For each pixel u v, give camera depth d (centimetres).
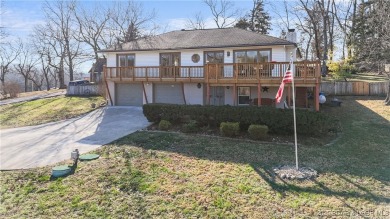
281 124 1351
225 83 1850
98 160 1086
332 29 3750
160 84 2311
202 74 2133
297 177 903
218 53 2127
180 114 1555
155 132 1477
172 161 1069
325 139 1338
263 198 795
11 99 3098
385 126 1542
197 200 793
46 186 884
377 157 1104
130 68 2270
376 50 2188
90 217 726
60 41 4428
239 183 884
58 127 1758
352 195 802
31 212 750
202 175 945
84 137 1464
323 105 2117
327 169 984
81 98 2794
